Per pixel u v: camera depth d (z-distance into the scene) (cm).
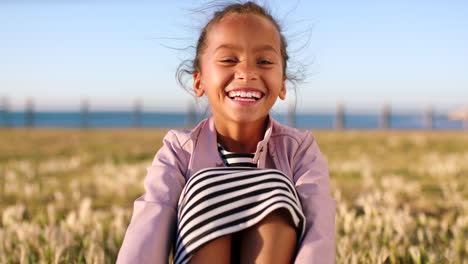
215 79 165
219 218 138
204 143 177
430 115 2445
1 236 285
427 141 1210
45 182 566
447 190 482
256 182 142
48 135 1589
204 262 135
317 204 158
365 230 301
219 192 141
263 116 168
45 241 281
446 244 277
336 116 2295
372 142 1220
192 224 139
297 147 179
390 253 249
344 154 932
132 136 1534
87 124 2572
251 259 134
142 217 154
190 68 199
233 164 171
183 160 175
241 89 161
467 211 374
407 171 651
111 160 831
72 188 518
